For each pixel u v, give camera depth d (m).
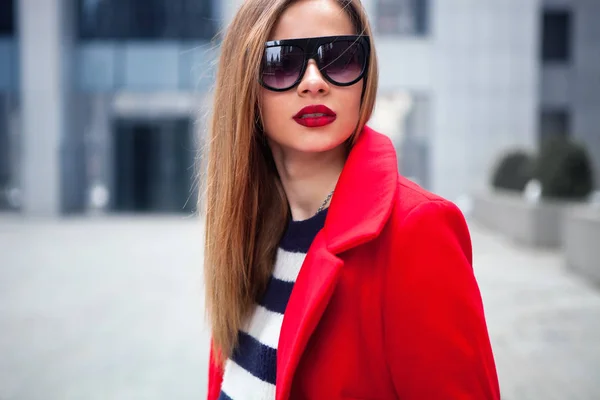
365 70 1.17
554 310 6.77
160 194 22.39
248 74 1.17
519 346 5.36
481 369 1.02
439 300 1.00
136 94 22.00
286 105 1.16
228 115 1.24
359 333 1.08
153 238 14.96
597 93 24.27
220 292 1.34
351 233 1.07
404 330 1.02
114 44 21.33
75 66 21.41
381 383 1.08
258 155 1.35
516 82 21.20
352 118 1.17
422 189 1.09
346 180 1.15
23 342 5.68
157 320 6.55
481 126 21.28
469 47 21.22
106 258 11.46
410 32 21.34
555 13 24.23
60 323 6.43
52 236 15.39
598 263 8.20
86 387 4.41
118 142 22.41
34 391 4.33
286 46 1.15
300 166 1.27
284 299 1.26
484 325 1.05
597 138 24.31
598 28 24.14
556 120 24.48
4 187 21.83
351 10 1.18
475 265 10.17
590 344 5.38
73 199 22.11
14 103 21.48
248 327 1.34
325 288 1.05
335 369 1.09
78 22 21.33
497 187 17.83
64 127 21.39
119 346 5.54
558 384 4.34
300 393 1.14
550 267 9.91
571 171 12.38
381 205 1.06
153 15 21.27
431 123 21.39
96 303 7.45
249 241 1.35
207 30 21.30
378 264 1.06
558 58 24.38
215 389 1.55
